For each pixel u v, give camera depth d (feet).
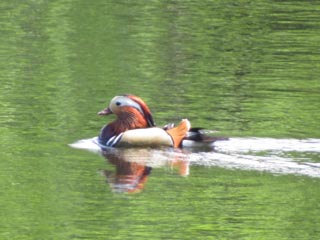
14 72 85.66
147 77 84.74
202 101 76.64
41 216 53.78
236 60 91.91
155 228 52.42
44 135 67.26
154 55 93.35
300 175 59.57
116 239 50.93
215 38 101.40
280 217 53.52
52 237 51.08
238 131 67.87
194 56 93.40
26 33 101.96
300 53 95.30
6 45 96.73
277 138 65.98
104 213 54.29
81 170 60.90
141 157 63.41
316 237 51.49
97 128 69.21
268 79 84.58
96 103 75.72
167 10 113.70
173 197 56.65
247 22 108.58
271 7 116.16
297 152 63.31
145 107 66.59
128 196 56.90
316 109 74.23
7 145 65.16
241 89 80.48
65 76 84.58
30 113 72.33
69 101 76.18
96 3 116.67
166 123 70.28
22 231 51.75
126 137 64.90
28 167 61.11
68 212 54.54
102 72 86.38
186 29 104.78
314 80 84.12
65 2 116.88
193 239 50.98
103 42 98.53
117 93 78.95
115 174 60.23
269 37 102.32
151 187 58.13
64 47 96.43
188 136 64.85
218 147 64.23
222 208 55.06
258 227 52.60
